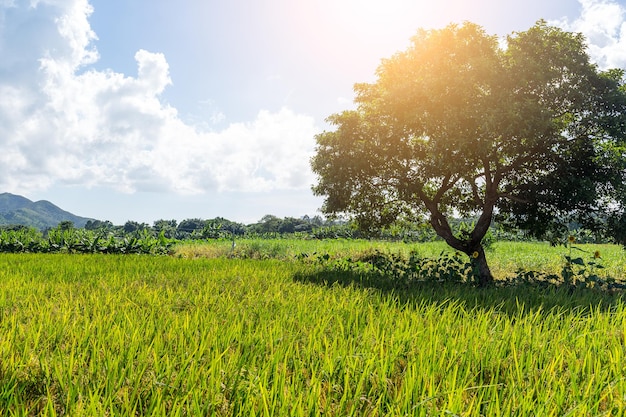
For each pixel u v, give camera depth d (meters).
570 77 13.12
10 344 4.90
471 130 12.62
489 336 5.55
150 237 30.62
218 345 5.09
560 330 6.00
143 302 7.93
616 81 13.20
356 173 15.06
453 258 14.23
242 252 25.70
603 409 3.78
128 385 4.03
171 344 5.14
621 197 12.76
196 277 11.78
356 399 3.59
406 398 3.60
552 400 3.69
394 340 5.26
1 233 27.09
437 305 8.27
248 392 3.62
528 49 13.33
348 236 51.72
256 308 7.41
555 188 13.54
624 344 5.34
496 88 12.67
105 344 5.01
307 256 20.72
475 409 3.48
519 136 12.38
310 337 5.15
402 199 16.09
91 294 8.70
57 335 5.44
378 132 14.73
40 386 4.06
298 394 3.70
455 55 13.44
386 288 10.98
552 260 20.50
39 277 11.45
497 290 10.55
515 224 16.08
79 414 3.29
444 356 4.54
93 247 27.02
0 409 3.55
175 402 3.28
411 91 13.48
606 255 24.66
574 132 13.61
